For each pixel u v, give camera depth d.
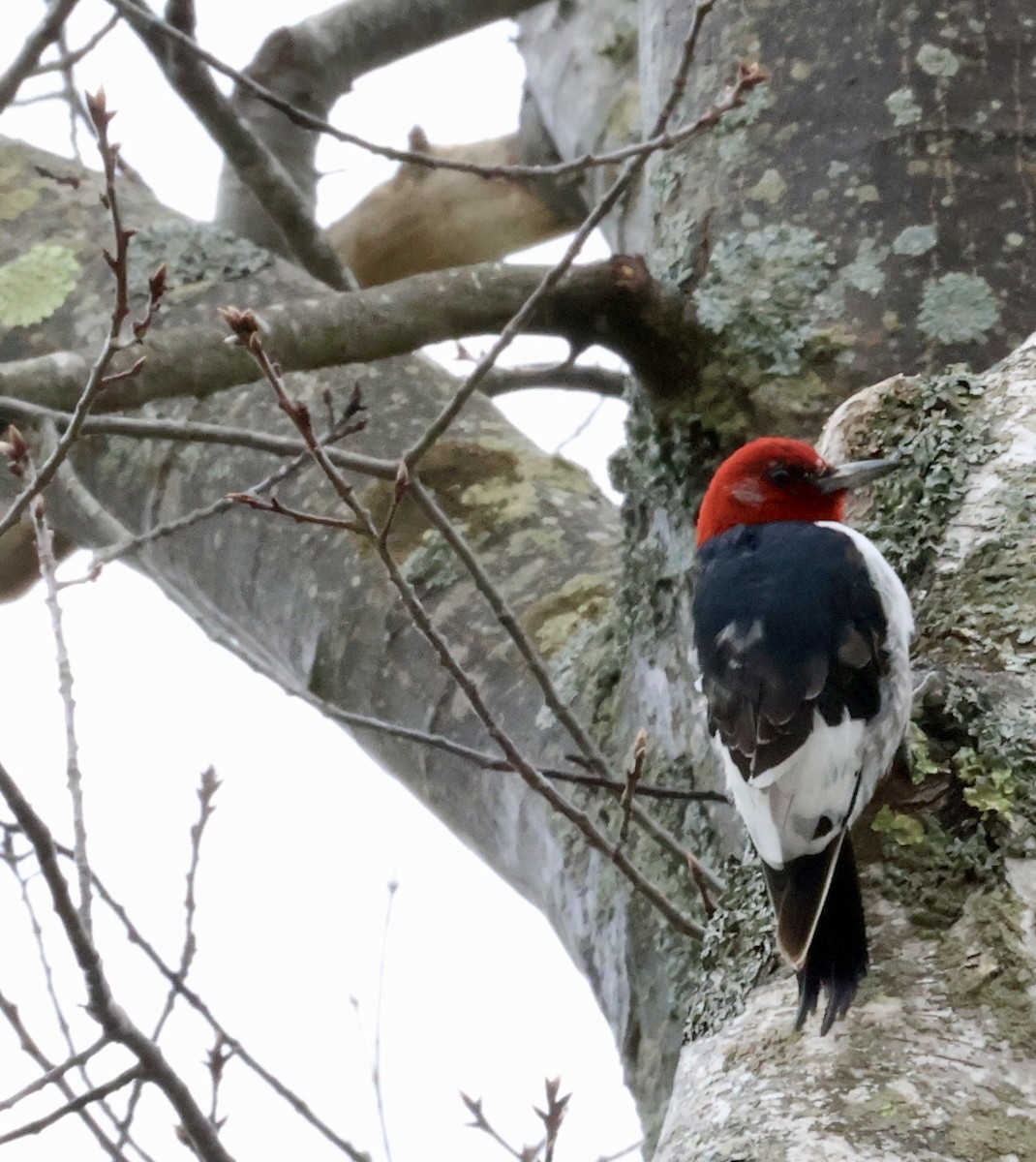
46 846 3.68
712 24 5.89
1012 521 4.25
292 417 4.09
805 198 5.57
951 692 3.86
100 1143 4.07
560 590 5.70
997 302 5.38
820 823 3.64
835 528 4.34
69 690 4.17
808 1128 3.19
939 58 5.65
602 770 4.86
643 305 5.30
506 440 6.18
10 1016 4.19
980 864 3.59
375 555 5.89
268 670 5.06
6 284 6.80
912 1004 3.39
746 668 3.97
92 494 6.55
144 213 7.07
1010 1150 3.12
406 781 5.91
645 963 5.04
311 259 7.15
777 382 5.32
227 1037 4.28
